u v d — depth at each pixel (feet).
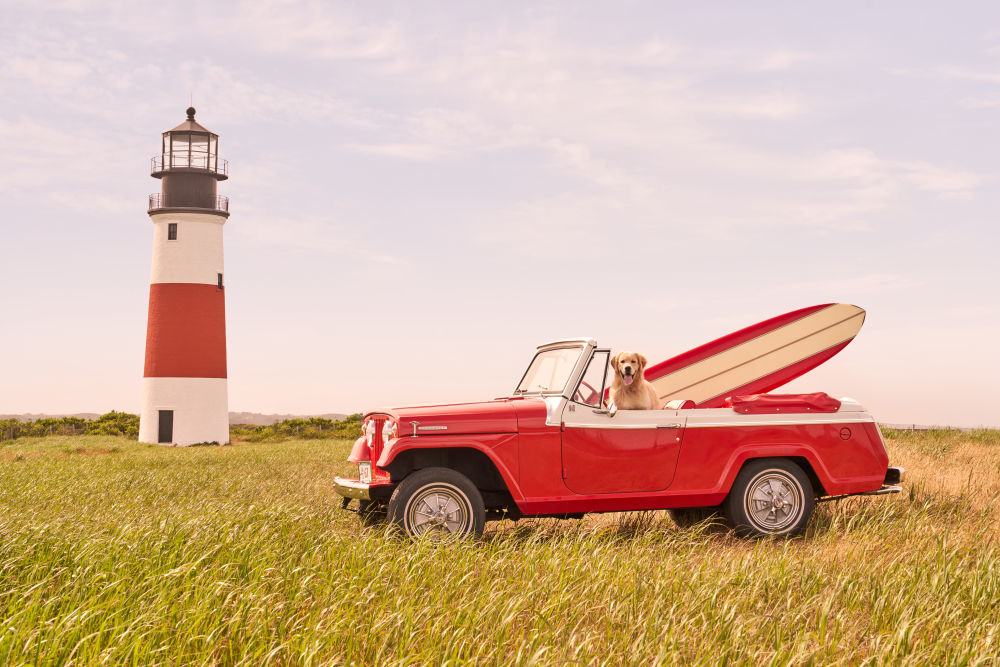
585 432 23.32
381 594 14.61
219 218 131.85
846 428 24.98
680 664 11.88
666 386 30.48
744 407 24.48
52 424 145.48
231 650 11.65
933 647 12.07
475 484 24.26
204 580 14.71
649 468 23.61
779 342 31.48
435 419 22.66
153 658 11.01
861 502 26.76
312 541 18.98
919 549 18.45
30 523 20.43
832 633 13.69
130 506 29.37
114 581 14.23
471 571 16.58
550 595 14.69
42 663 10.56
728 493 24.25
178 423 126.00
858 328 31.96
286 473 44.16
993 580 15.31
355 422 159.02
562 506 23.11
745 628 12.96
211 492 33.65
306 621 12.97
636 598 14.66
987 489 29.55
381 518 25.14
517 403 23.57
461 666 11.16
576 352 24.25
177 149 134.21
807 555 18.56
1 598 13.79
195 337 128.16
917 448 45.55
